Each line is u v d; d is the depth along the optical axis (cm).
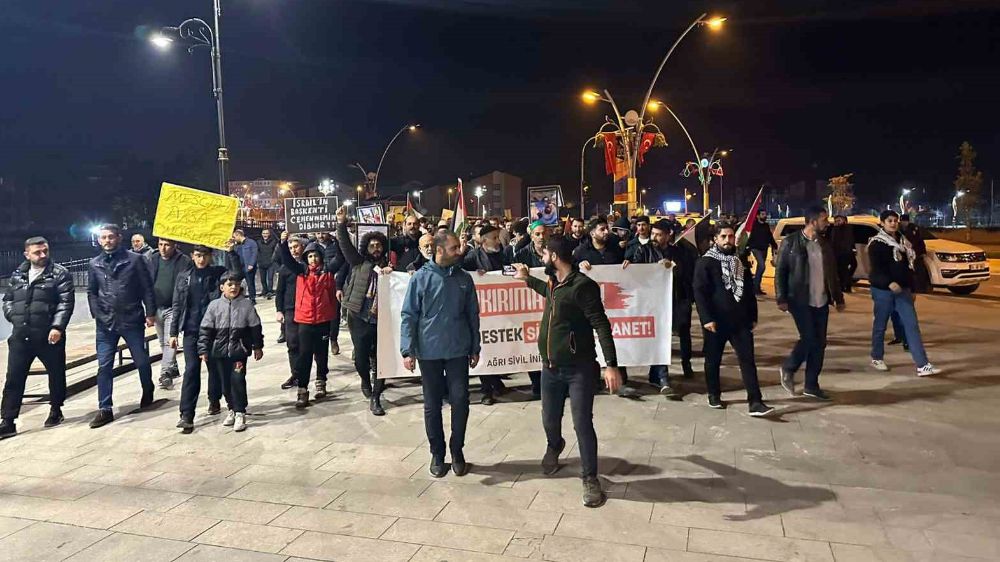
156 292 859
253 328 668
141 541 423
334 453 577
